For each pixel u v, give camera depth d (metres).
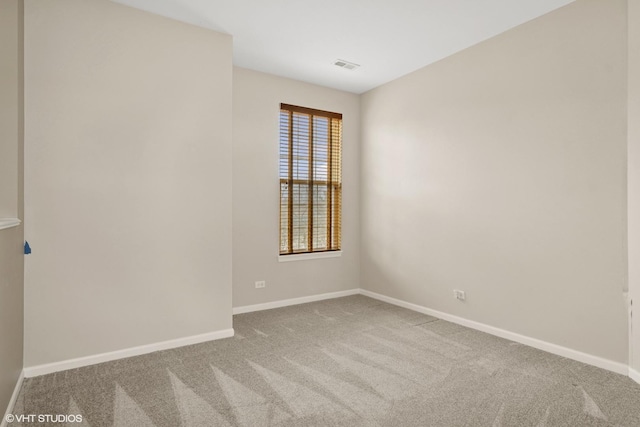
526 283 3.14
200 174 3.19
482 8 2.90
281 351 2.99
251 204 4.23
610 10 2.61
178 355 2.91
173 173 3.06
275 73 4.32
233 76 4.09
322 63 4.03
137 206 2.91
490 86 3.41
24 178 2.49
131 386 2.38
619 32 2.56
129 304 2.88
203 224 3.21
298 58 3.89
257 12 2.97
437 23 3.14
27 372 2.50
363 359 2.84
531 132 3.09
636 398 2.23
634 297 2.44
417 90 4.20
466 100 3.64
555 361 2.79
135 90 2.89
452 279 3.79
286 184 4.53
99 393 2.29
